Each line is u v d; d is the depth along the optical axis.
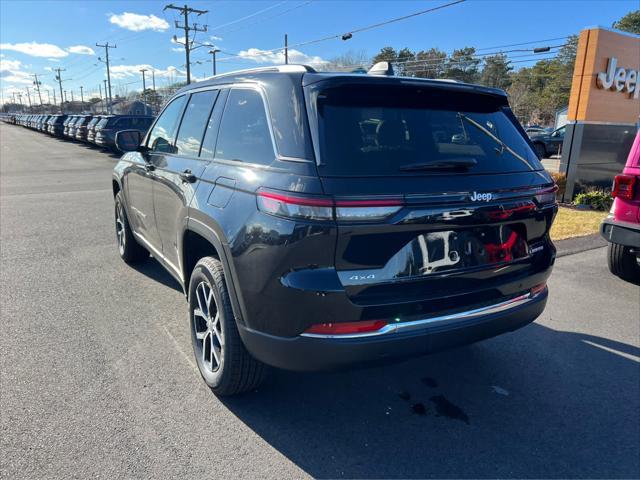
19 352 3.57
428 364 3.62
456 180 2.56
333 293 2.31
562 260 6.39
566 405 3.11
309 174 2.32
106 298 4.67
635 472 2.52
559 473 2.50
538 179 2.94
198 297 3.23
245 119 2.95
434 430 2.83
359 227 2.30
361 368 2.49
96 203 10.15
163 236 4.13
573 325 4.37
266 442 2.68
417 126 2.70
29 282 5.09
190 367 3.42
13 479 2.33
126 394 3.07
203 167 3.23
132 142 5.00
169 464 2.47
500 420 2.94
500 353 3.81
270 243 2.39
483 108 3.08
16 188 12.44
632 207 5.01
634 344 4.00
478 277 2.71
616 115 11.09
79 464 2.45
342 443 2.69
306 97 2.53
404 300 2.46
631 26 73.31
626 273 5.52
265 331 2.53
